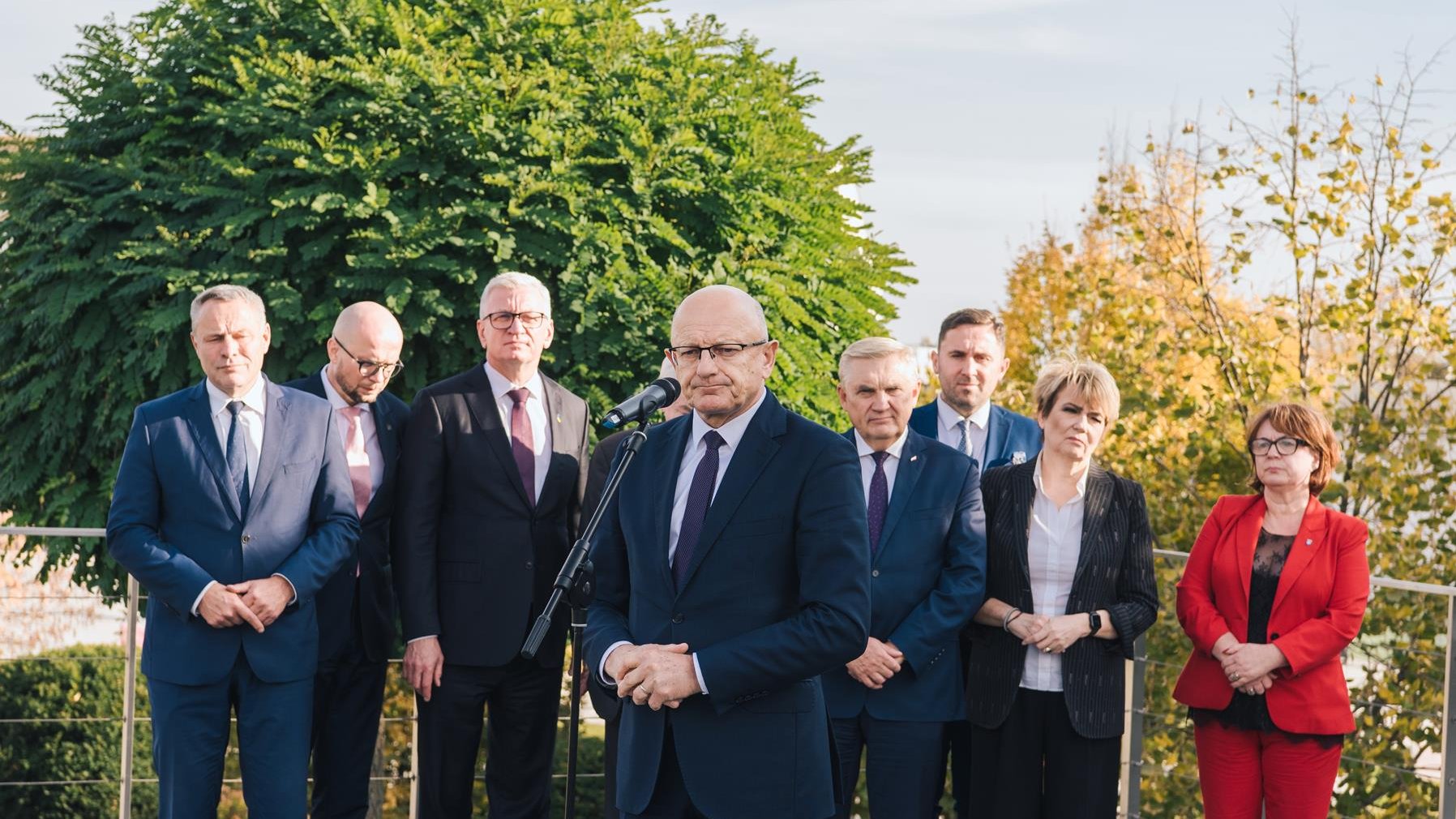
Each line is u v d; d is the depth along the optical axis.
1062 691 4.19
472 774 4.59
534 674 4.59
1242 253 8.44
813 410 7.36
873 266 8.40
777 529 3.02
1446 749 4.36
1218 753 4.25
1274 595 4.19
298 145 6.64
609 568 3.29
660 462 3.21
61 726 7.46
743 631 2.99
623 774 3.12
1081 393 4.26
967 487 4.41
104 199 7.02
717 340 3.00
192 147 7.35
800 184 7.92
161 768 3.98
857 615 2.94
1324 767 4.10
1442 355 7.63
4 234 7.34
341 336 4.55
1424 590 4.38
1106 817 4.21
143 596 6.15
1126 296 8.61
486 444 4.52
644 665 2.90
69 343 7.04
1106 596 4.25
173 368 6.68
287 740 4.05
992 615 4.28
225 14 7.70
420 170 6.77
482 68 7.22
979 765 4.28
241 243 6.75
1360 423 7.52
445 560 4.52
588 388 6.64
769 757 2.98
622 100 7.30
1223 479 7.70
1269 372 7.83
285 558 4.09
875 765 4.29
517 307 4.53
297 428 4.18
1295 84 8.45
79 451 7.32
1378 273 8.02
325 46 7.23
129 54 7.63
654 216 7.12
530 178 6.70
